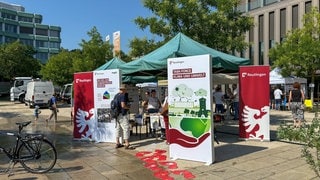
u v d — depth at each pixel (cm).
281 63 2798
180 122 879
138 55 1933
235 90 1934
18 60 5984
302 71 2798
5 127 1733
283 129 603
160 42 1891
